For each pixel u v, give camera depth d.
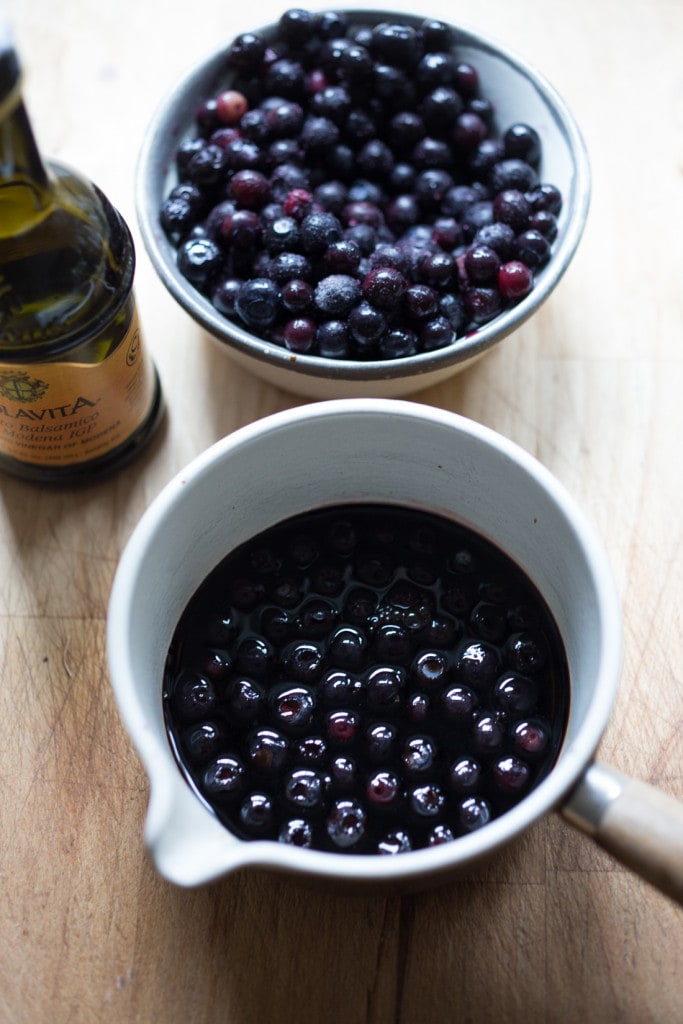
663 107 0.49
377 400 0.35
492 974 0.36
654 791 0.30
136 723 0.30
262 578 0.37
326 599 0.37
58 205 0.36
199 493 0.34
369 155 0.46
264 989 0.36
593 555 0.32
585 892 0.37
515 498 0.35
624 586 0.41
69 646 0.40
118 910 0.37
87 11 0.51
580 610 0.33
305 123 0.46
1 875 0.37
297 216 0.44
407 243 0.44
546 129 0.45
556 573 0.34
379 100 0.46
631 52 0.50
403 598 0.37
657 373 0.44
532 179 0.45
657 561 0.41
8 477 0.43
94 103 0.49
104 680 0.40
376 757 0.34
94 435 0.41
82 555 0.42
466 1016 0.35
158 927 0.36
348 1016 0.35
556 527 0.33
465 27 0.46
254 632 0.36
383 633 0.35
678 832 0.29
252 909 0.36
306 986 0.36
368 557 0.37
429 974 0.36
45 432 0.40
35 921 0.36
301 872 0.29
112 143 0.48
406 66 0.46
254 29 0.46
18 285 0.36
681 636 0.40
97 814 0.38
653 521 0.42
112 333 0.38
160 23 0.51
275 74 0.46
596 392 0.44
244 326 0.43
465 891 0.37
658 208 0.47
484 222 0.44
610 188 0.47
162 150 0.44
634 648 0.40
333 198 0.45
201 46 0.50
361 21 0.47
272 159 0.45
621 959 0.36
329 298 0.41
